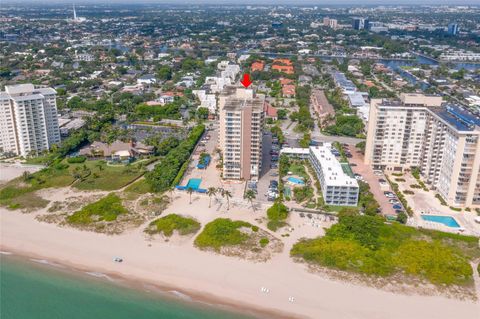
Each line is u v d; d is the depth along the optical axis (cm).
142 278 17875
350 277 17662
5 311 16262
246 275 17900
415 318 15600
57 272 18325
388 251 19338
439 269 18075
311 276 17762
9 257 19300
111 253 19438
